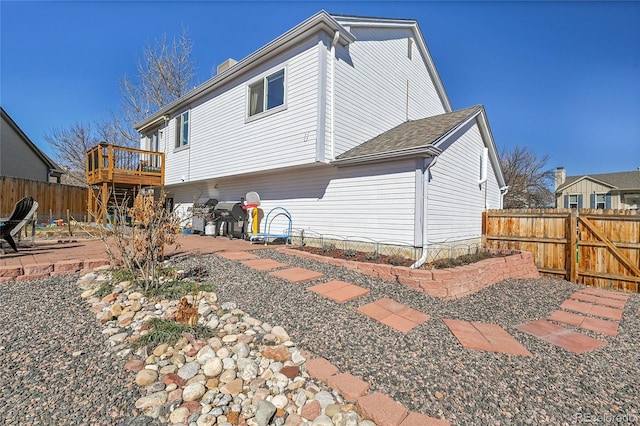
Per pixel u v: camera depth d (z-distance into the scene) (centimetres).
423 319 354
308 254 636
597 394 225
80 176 2367
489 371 249
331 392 214
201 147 1091
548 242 754
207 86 1020
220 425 182
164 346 252
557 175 2330
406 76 1031
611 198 2036
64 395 200
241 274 484
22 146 1778
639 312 450
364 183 716
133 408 191
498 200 1142
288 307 359
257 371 233
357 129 808
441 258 658
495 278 616
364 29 841
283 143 789
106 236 532
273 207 941
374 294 426
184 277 452
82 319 309
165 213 441
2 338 265
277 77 814
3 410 185
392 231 662
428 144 601
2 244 638
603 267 660
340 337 294
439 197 710
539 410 203
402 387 221
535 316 411
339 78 750
